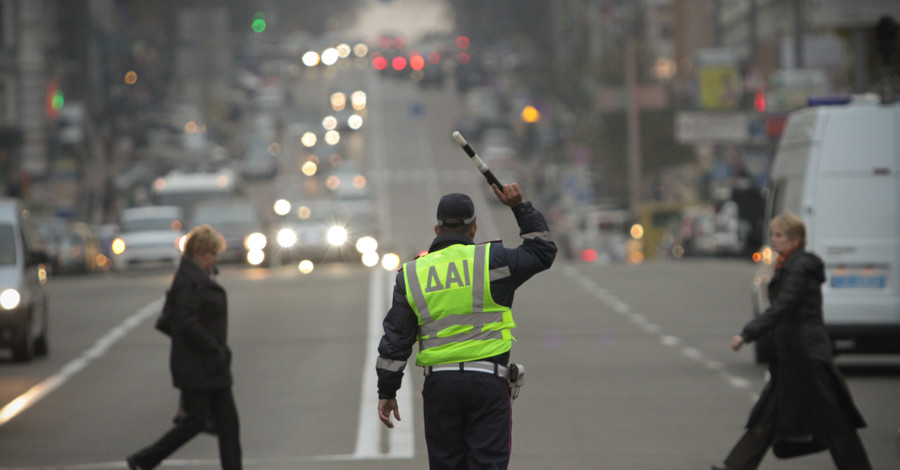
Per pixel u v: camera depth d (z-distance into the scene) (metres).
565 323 62.16
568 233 180.88
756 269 95.62
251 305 71.38
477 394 20.09
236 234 102.38
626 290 78.62
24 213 55.16
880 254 43.41
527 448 32.72
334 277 88.50
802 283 26.61
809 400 26.39
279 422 37.72
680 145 192.12
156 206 114.38
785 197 46.62
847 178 43.75
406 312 20.41
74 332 62.75
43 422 38.69
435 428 20.33
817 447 27.05
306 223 113.19
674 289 79.06
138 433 36.62
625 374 46.09
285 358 51.72
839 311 43.31
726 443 33.16
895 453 31.31
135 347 56.75
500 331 20.38
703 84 171.62
